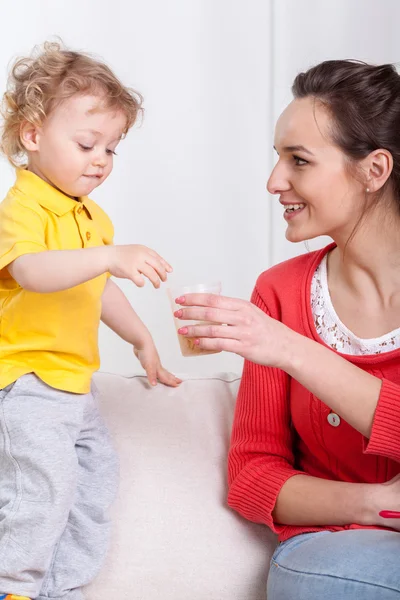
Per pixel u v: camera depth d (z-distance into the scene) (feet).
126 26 9.33
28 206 5.00
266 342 4.34
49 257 4.56
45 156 5.11
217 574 4.96
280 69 9.35
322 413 4.81
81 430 5.21
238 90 9.51
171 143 9.59
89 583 4.98
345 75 4.70
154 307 9.86
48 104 5.02
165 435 5.44
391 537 4.27
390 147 4.60
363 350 4.77
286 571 4.36
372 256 4.79
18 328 5.06
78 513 5.01
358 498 4.50
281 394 5.08
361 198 4.71
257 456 4.99
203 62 9.46
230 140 9.60
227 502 5.15
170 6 9.35
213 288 4.67
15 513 4.75
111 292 5.82
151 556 4.98
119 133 5.28
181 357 9.95
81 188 5.20
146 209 9.70
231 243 9.82
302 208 4.85
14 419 4.89
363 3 9.15
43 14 9.21
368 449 4.42
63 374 5.13
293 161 4.78
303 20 9.26
